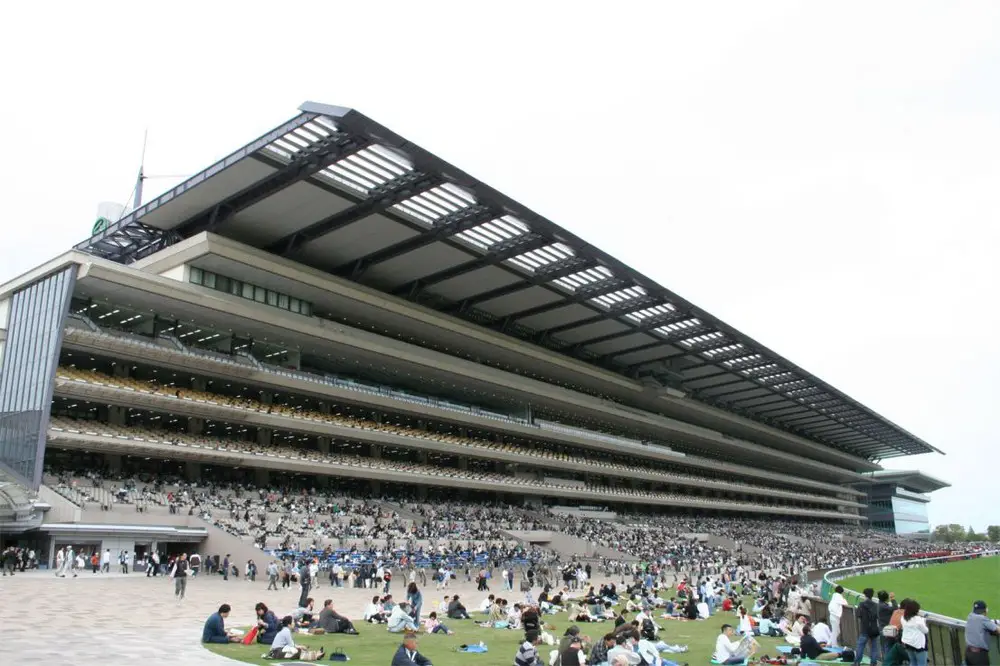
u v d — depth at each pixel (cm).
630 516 9300
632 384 8962
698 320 7544
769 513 12838
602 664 1655
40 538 3972
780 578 4925
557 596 3284
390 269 5919
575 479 8725
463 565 5000
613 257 5941
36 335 4831
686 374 9844
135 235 5441
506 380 7406
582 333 7894
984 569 6700
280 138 4056
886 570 6300
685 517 10500
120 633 1889
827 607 2642
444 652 1931
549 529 7088
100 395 4856
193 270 5156
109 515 4144
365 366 6731
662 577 5500
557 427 8231
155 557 3866
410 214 5022
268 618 1880
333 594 3453
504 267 5928
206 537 4388
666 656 2042
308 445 6212
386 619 2512
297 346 6112
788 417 12719
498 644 2125
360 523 5362
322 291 5675
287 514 5003
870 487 18012
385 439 6469
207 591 3238
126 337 5022
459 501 7200
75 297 5009
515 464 7906
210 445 5331
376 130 3988
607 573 5853
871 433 14200
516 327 7631
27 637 1742
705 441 10975
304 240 5259
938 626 1708
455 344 7044
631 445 9300
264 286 5556
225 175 4434
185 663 1502
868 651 1834
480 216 5025
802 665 1822
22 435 4612
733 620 3094
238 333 5762
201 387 5669
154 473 5188
